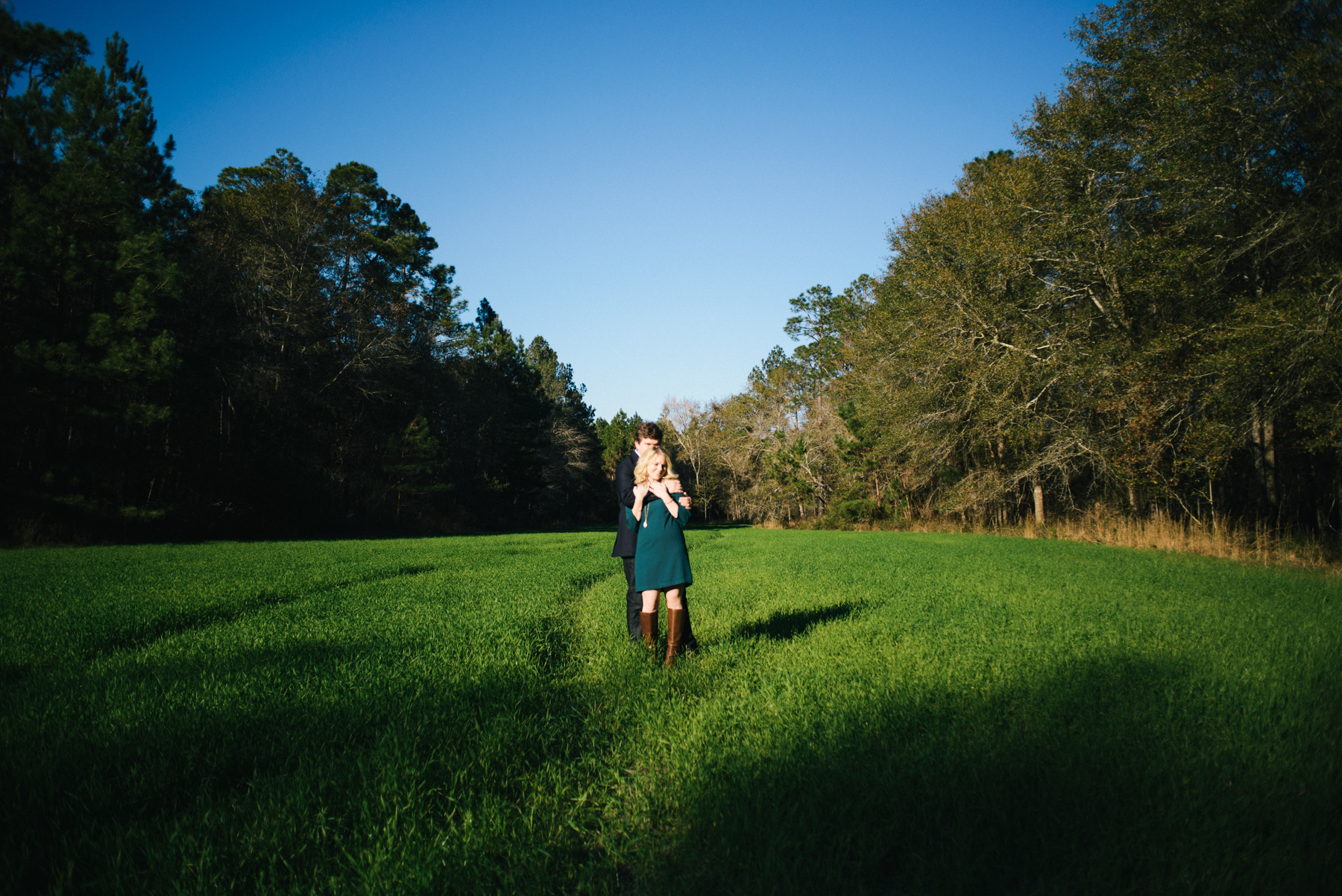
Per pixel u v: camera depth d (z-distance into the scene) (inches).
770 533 1275.8
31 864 90.1
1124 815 100.2
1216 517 687.1
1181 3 669.9
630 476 244.4
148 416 864.3
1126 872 89.6
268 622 256.4
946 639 219.0
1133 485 783.1
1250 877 85.5
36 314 848.9
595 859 100.0
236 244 1309.1
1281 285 649.6
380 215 1754.4
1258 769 114.6
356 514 1481.3
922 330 1093.8
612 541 984.3
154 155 978.1
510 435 2278.5
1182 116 665.0
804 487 1932.8
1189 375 650.8
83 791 108.7
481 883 88.1
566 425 2780.5
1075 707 149.9
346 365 1471.5
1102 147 790.5
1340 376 540.4
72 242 834.2
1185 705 146.9
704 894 87.9
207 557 564.1
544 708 159.9
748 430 2369.6
